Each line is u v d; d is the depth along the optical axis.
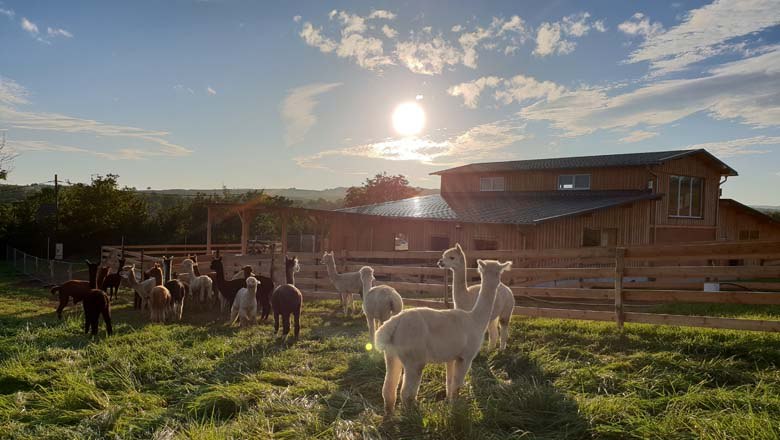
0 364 7.69
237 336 10.26
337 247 29.66
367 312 9.27
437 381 6.86
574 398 5.84
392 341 5.33
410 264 25.48
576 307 14.62
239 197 43.88
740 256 8.77
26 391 6.73
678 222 25.39
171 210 41.53
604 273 9.95
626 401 5.68
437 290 12.63
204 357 8.29
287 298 10.02
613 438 4.95
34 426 5.49
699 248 9.13
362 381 7.04
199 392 6.50
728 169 27.19
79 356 8.20
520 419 5.37
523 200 26.02
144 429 5.38
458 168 31.72
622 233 22.81
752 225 30.39
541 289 10.88
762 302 8.32
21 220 38.56
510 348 8.59
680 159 25.20
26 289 20.84
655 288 19.06
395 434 5.03
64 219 37.38
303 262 19.17
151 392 6.73
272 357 8.18
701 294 8.92
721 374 6.62
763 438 4.43
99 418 5.59
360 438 4.96
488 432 5.01
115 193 39.22
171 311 12.98
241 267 18.55
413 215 23.38
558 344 8.77
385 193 66.38
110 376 7.19
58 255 28.25
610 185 25.06
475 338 5.83
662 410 5.51
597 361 7.60
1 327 11.20
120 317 13.45
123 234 38.59
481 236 21.98
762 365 7.04
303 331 10.73
